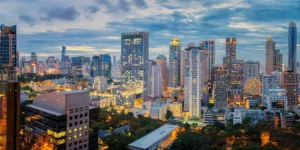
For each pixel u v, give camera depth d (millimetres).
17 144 132500
